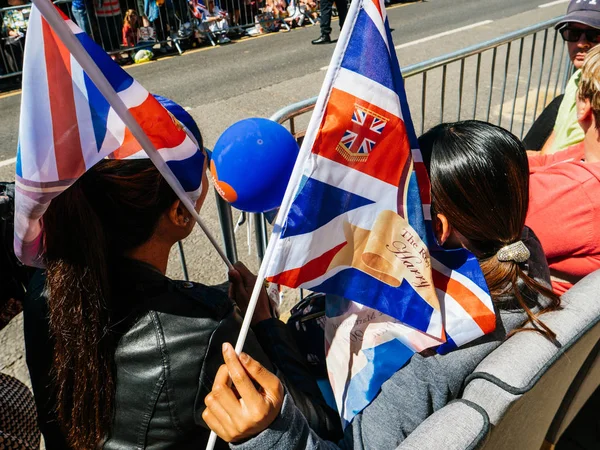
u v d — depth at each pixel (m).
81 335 0.94
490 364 1.08
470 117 5.23
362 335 1.12
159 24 8.75
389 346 1.09
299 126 5.23
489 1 11.62
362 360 1.11
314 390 1.17
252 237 3.38
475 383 1.07
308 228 0.93
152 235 1.01
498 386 1.04
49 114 0.84
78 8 7.83
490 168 1.07
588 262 1.56
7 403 1.10
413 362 1.06
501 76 6.32
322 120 0.89
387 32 0.92
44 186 0.88
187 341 0.95
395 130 0.95
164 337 0.95
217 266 3.23
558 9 10.33
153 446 0.99
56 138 0.86
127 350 0.95
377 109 0.92
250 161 1.14
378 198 0.98
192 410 0.96
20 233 0.96
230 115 5.94
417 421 1.06
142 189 0.96
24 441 1.08
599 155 1.62
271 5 10.13
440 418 1.00
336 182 0.93
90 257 0.93
